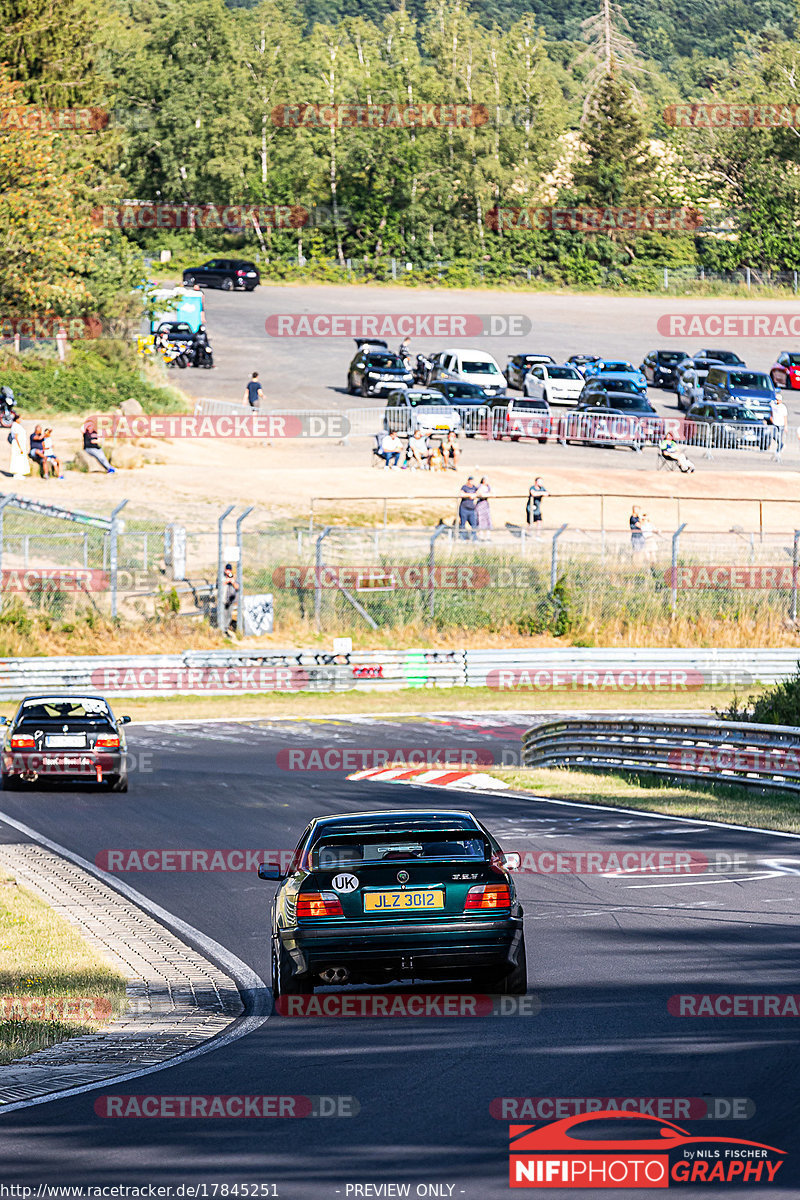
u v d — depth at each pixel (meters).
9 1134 27.50
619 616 158.38
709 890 54.81
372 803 82.88
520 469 197.50
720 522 178.75
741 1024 34.12
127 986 43.75
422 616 155.88
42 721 86.75
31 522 160.38
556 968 42.38
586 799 85.19
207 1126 27.38
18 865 65.44
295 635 150.62
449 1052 32.62
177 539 152.12
